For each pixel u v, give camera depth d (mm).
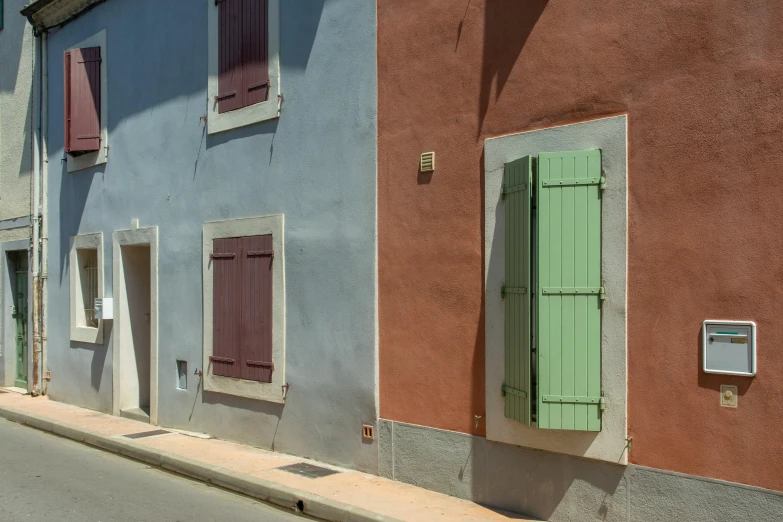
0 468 8703
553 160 6004
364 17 7898
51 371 13633
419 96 7316
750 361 5086
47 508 7020
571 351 5891
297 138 8656
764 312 5059
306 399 8461
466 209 6875
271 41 8969
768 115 5066
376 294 7695
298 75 8664
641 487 5605
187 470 8352
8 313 14852
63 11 12992
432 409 7141
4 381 14938
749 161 5145
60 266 13383
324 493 7020
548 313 5945
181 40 10445
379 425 7629
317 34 8430
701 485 5301
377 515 6324
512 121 6508
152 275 10914
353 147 7980
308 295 8469
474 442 6750
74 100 12281
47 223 13773
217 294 9711
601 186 5855
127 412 11477
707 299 5320
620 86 5805
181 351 10375
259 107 9117
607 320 5809
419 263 7285
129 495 7543
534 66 6355
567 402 5883
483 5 6770
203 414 9984
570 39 6117
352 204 7980
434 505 6621
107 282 12023
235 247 9461
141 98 11242
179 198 10461
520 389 6156
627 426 5695
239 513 6945
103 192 12141
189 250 10266
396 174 7516
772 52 5059
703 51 5371
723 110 5270
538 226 6004
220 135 9766
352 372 7934
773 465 4988
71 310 12977
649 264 5613
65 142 12328
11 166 14695
